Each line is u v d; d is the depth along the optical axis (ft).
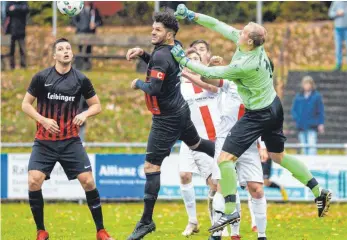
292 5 187.42
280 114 71.41
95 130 152.05
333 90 158.40
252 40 68.80
